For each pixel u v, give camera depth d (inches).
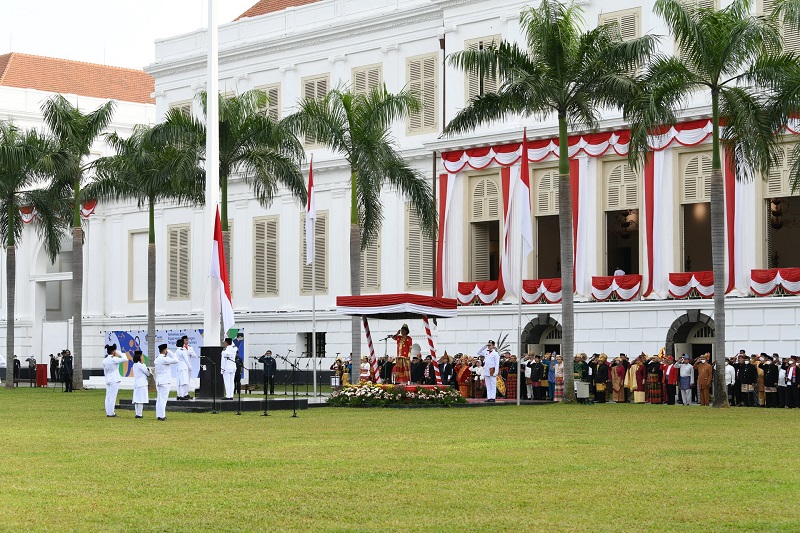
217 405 1441.9
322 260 2449.6
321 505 615.2
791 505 613.6
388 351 2298.2
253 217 2583.7
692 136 1907.0
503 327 2096.5
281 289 2527.1
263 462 813.9
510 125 2121.1
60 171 2174.0
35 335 3115.2
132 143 2100.1
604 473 749.3
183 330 2488.9
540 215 2103.8
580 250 2022.6
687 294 1887.3
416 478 724.0
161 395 1288.1
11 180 2340.1
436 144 2202.3
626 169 2005.4
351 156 1876.2
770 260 1985.7
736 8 1540.4
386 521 566.3
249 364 2544.3
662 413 1384.1
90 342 2874.0
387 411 1450.5
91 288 2891.2
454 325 2162.9
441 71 2272.4
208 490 671.8
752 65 1540.4
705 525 553.3
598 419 1273.4
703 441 987.9
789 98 1494.8
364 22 2381.9
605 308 1969.7
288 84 2519.7
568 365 1625.2
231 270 2620.6
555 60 1599.4
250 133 1919.3
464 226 2183.8
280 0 2704.2
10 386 2363.4
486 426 1168.2
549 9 1604.3
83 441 993.5
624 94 1576.0
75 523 561.6
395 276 2333.9
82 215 2815.0
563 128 1627.7
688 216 2271.2
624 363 1718.8
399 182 1921.8
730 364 1674.5
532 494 653.9
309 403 1553.9
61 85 3425.2
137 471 765.3
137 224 2824.8
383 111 1865.2
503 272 2095.2
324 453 880.3
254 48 2561.5
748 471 761.0
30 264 3125.0
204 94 1924.2
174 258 2743.6
